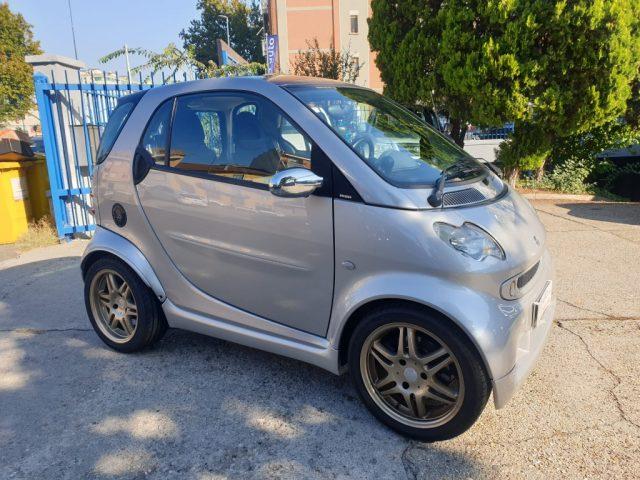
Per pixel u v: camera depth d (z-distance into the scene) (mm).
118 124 3619
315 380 3301
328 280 2766
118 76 7336
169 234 3340
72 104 7078
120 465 2541
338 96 3209
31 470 2516
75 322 4348
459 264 2412
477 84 7414
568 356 3486
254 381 3303
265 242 2932
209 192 3111
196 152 3207
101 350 3803
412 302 2531
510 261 2502
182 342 3895
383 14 8766
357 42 37438
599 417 2824
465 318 2361
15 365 3605
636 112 9250
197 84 3316
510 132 9422
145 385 3281
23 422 2918
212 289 3266
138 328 3576
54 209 6992
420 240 2473
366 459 2553
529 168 8781
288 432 2773
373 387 2771
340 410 2965
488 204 2779
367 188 2605
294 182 2531
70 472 2498
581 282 4844
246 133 3027
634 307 4250
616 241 6172
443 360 2527
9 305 4777
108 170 3578
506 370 2426
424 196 2578
